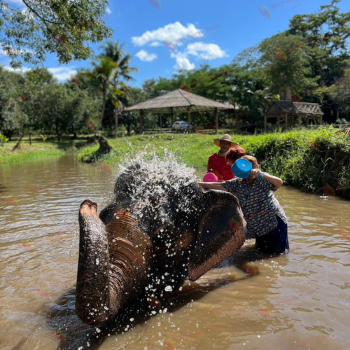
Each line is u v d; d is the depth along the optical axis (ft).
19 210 22.58
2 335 8.79
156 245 9.59
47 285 11.50
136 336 8.62
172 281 10.40
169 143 59.52
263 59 106.83
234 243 11.69
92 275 6.61
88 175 40.60
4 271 12.64
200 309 9.77
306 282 10.85
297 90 111.14
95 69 108.78
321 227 16.21
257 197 12.50
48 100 131.03
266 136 35.47
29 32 34.30
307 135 30.32
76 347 8.27
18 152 91.15
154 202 9.95
